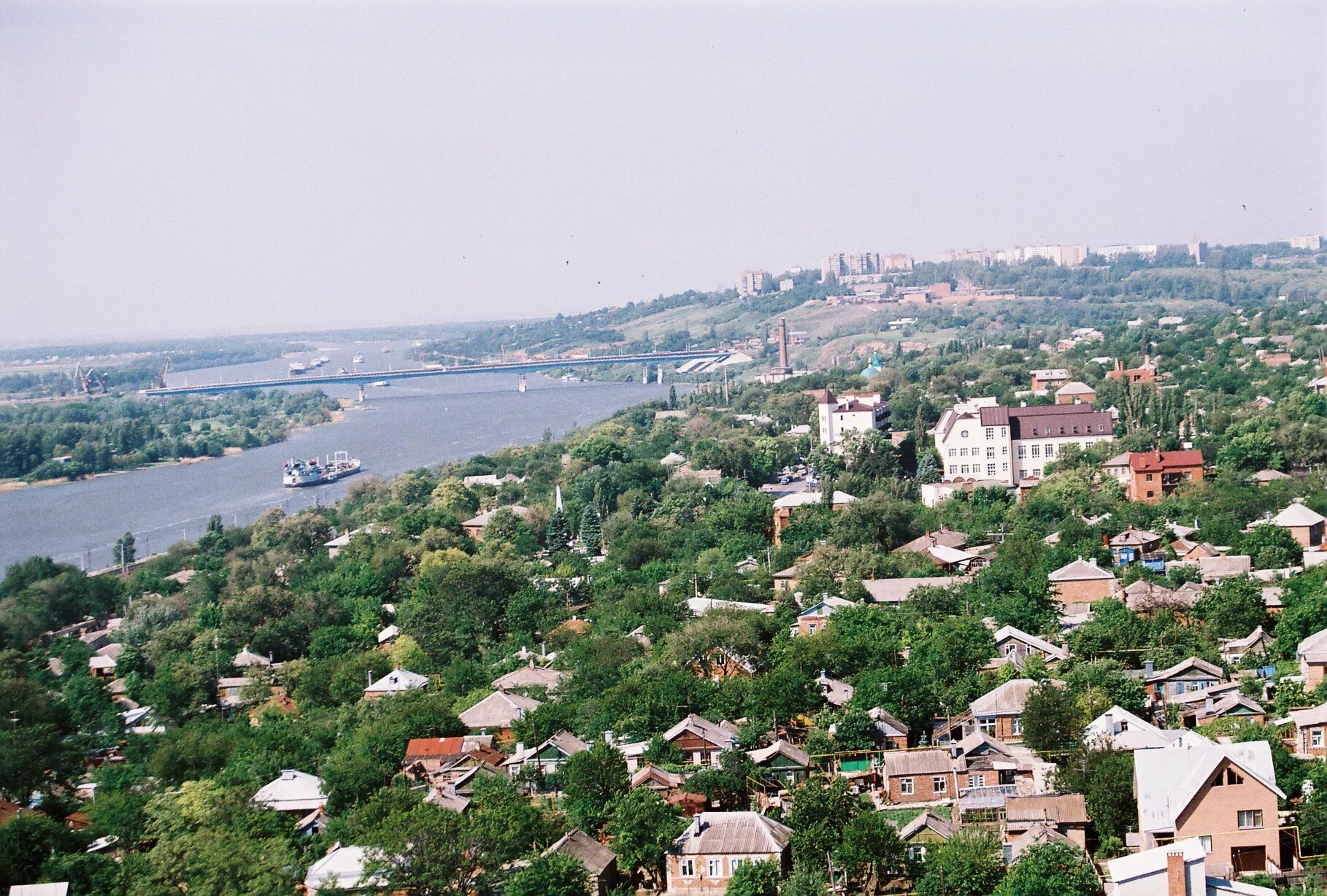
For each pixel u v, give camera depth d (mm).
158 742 192625
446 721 181750
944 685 176125
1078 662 174000
